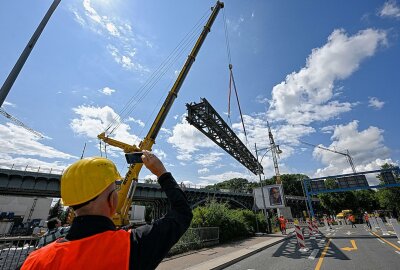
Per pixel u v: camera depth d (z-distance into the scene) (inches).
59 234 150.6
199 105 718.5
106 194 46.4
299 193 3991.1
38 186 1291.8
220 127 819.4
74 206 44.6
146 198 1784.0
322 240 711.1
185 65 666.2
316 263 383.2
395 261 380.8
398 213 1818.4
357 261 389.4
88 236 39.0
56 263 34.8
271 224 1154.0
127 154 60.7
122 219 435.5
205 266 362.6
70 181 45.5
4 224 1160.2
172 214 49.9
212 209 740.7
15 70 258.7
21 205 2253.9
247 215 975.6
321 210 3538.4
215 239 653.9
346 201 2753.4
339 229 1198.9
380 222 860.6
